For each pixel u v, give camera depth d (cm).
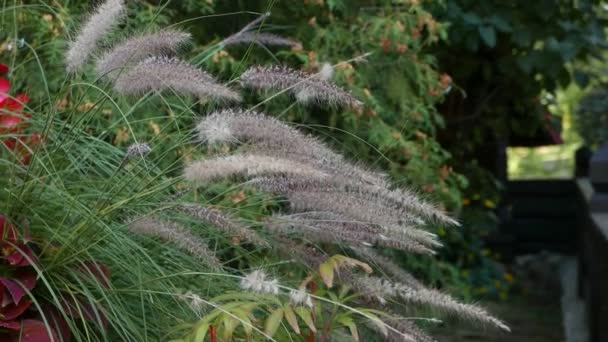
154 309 259
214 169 223
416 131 454
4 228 243
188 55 408
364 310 256
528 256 1062
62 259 247
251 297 252
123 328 236
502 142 937
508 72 665
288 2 430
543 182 1085
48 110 276
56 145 258
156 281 259
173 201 264
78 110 308
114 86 244
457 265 798
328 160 245
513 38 618
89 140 293
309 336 264
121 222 265
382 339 285
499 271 893
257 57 424
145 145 240
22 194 246
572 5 650
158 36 248
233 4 426
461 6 623
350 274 269
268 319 241
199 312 255
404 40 439
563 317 770
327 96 250
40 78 346
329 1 414
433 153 476
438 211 252
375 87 456
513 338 682
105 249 254
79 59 250
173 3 419
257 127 233
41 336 237
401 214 254
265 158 224
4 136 257
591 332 631
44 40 364
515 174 1844
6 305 239
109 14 248
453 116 760
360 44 447
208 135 229
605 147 646
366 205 250
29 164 251
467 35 613
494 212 979
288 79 247
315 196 252
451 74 700
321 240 271
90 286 252
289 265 328
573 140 1733
